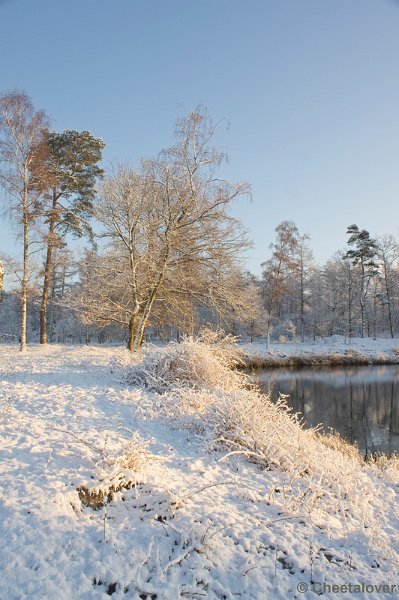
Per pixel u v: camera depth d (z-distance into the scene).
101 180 19.22
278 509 4.92
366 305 53.31
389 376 26.17
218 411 7.19
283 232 37.53
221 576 3.61
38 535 3.62
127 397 8.43
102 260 19.34
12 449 5.16
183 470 5.55
